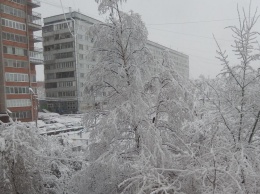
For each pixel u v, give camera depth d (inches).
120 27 255.6
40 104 2432.3
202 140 231.8
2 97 1528.1
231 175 172.2
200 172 188.2
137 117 239.5
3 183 249.1
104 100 264.4
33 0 1761.8
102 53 262.8
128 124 253.0
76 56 2226.9
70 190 281.3
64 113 2316.7
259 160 192.4
